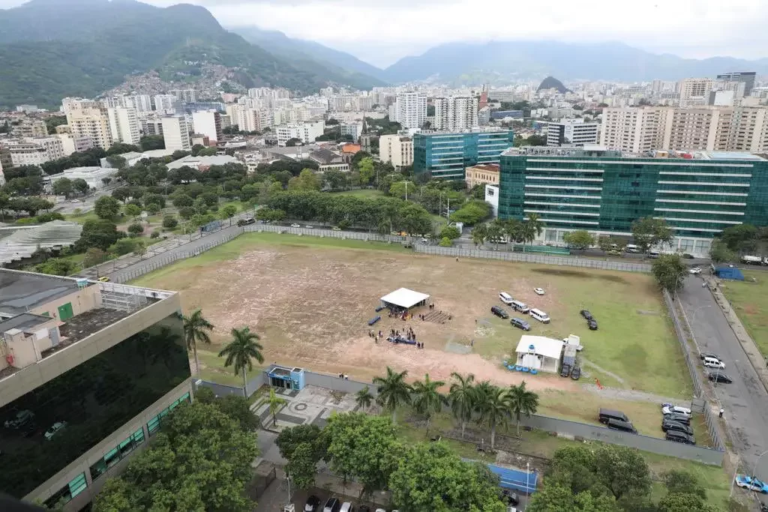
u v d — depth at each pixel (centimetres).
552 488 5572
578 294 14162
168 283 15488
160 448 5831
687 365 10306
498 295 14125
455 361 10562
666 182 17688
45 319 5778
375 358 10738
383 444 6344
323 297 14162
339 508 6588
